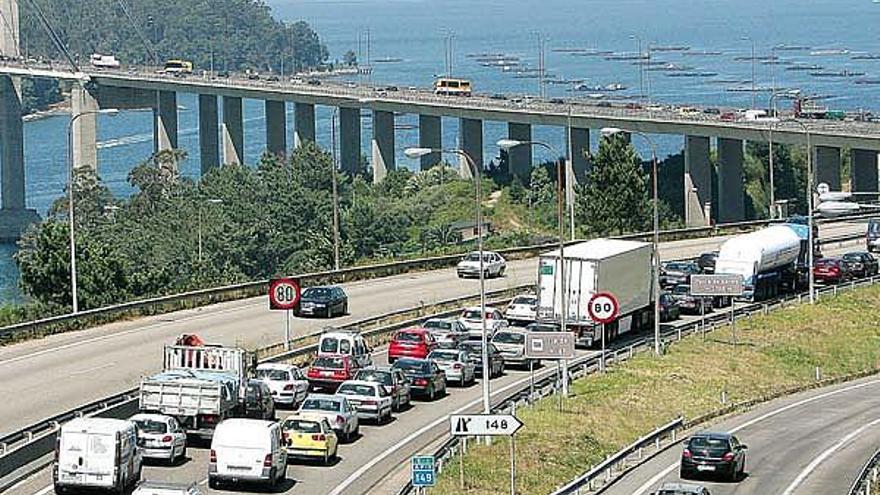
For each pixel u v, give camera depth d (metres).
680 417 90.56
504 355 102.56
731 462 77.19
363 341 93.12
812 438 91.75
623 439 86.06
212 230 199.25
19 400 84.56
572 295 109.25
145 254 194.50
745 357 114.44
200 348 80.56
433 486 66.56
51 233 127.44
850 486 77.25
